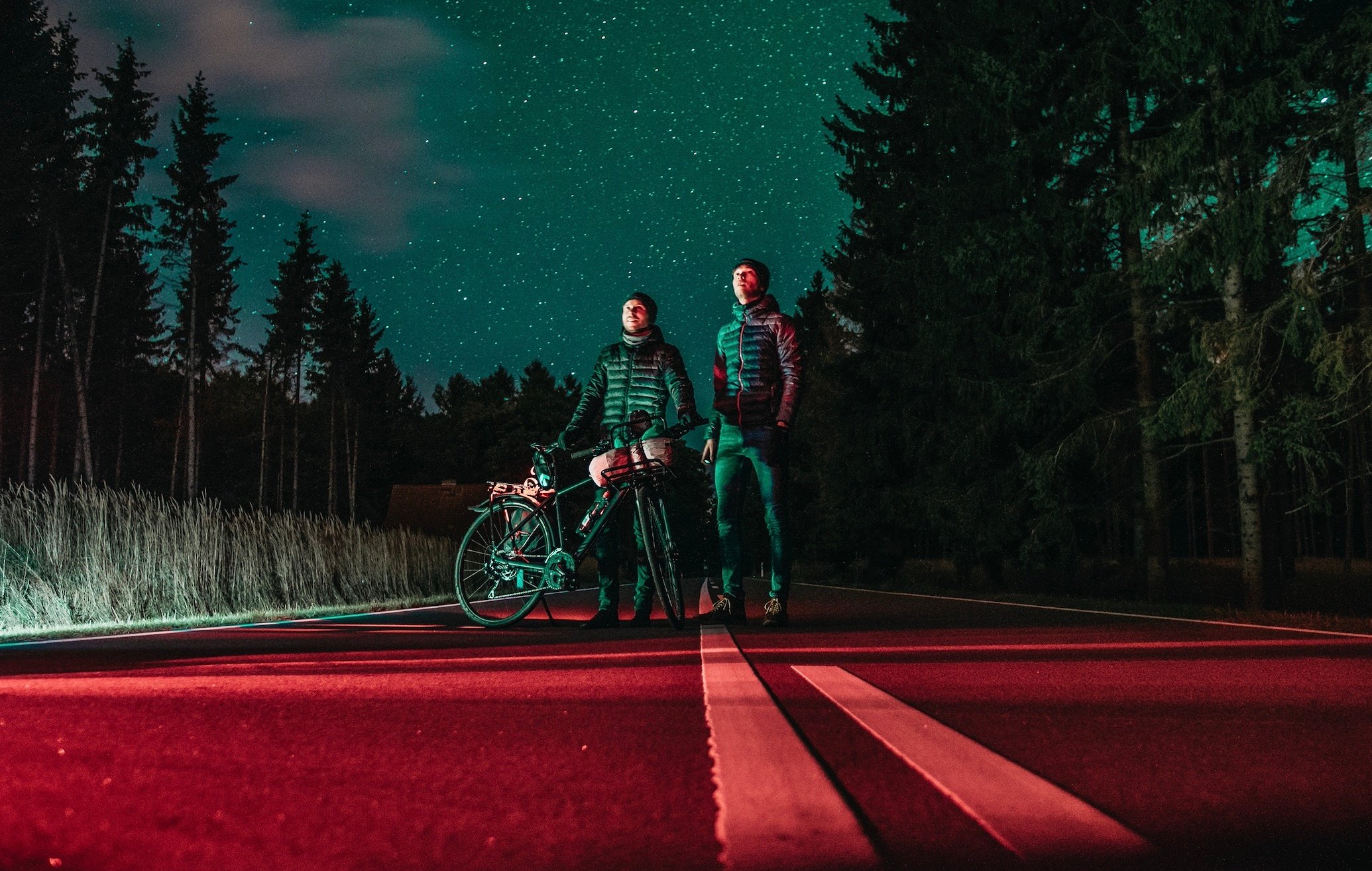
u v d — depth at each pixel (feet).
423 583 47.70
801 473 131.64
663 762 6.22
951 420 63.36
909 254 75.61
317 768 5.97
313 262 230.48
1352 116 37.88
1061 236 54.03
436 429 299.38
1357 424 38.14
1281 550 71.20
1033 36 54.90
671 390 21.99
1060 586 66.33
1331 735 7.26
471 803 5.11
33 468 147.02
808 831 4.50
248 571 34.71
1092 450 54.70
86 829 4.42
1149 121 53.62
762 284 21.63
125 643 19.79
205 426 260.21
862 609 28.68
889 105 79.41
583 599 38.01
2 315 158.61
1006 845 4.35
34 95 155.84
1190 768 6.15
